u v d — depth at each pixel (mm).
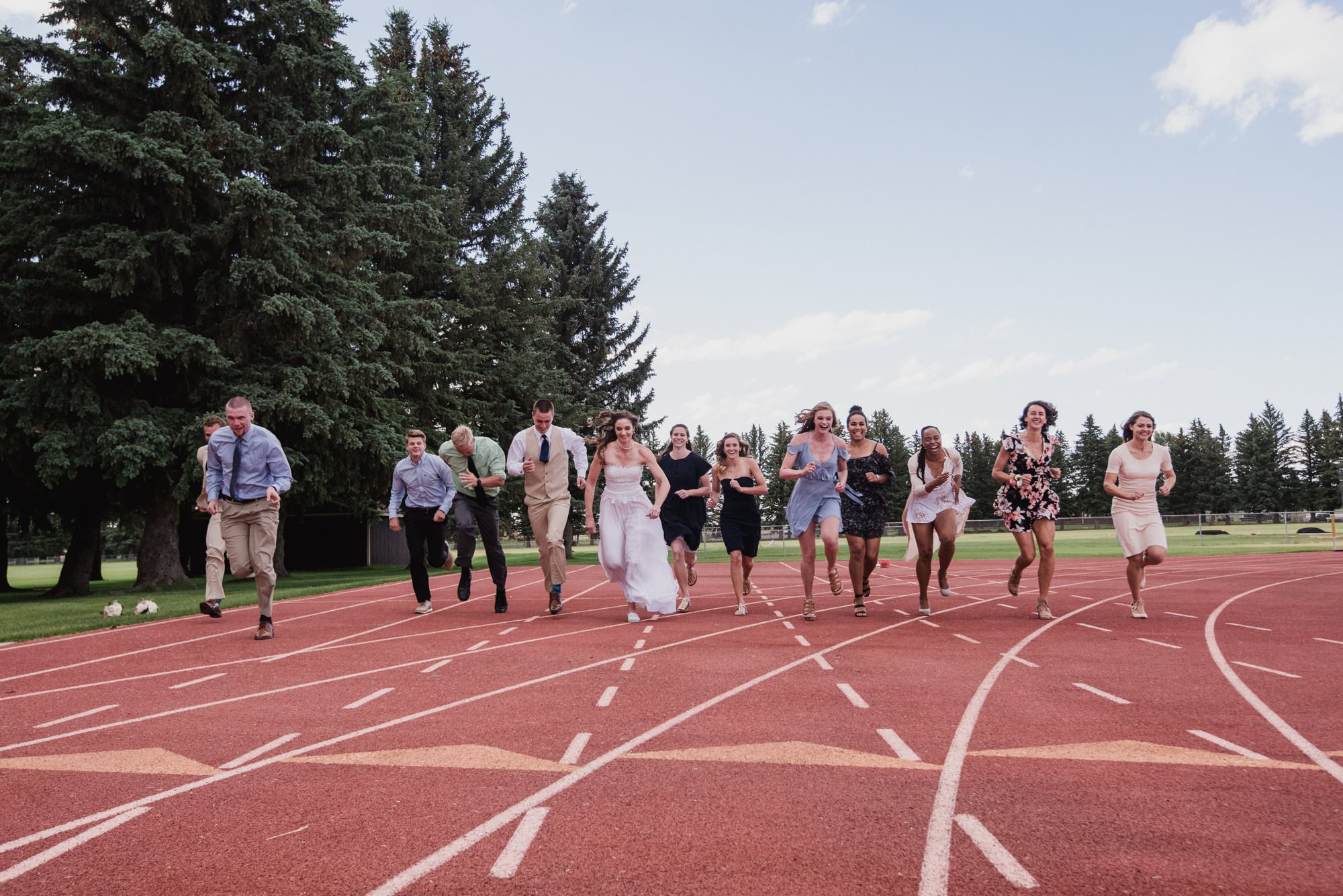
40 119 17609
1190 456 106312
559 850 2941
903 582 15242
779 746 4250
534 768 3930
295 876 2768
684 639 8039
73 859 2945
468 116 38344
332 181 20281
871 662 6625
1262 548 29422
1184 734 4410
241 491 8359
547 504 10281
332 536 35812
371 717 5023
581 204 49688
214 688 6000
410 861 2873
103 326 15984
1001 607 10578
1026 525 9664
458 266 30719
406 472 10539
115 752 4355
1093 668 6320
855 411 10008
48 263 16953
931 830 3086
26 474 19062
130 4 18391
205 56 17625
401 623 9625
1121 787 3553
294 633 8805
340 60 20406
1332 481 107312
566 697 5484
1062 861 2797
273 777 3879
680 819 3238
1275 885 2594
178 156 16656
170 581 19125
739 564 10148
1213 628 8477
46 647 8008
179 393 18609
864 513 9766
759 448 113250
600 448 9953
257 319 18109
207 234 17859
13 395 16500
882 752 4125
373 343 20156
